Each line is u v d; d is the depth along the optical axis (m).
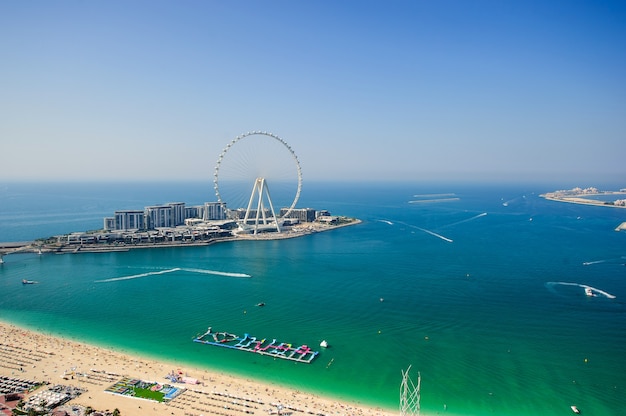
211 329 183.62
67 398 126.75
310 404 129.62
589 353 162.38
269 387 138.75
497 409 128.38
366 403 131.00
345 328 185.50
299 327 186.50
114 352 161.62
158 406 125.06
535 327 186.62
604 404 130.62
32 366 148.00
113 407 123.38
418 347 167.38
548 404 130.75
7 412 118.25
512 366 152.50
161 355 159.88
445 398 133.38
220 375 145.62
